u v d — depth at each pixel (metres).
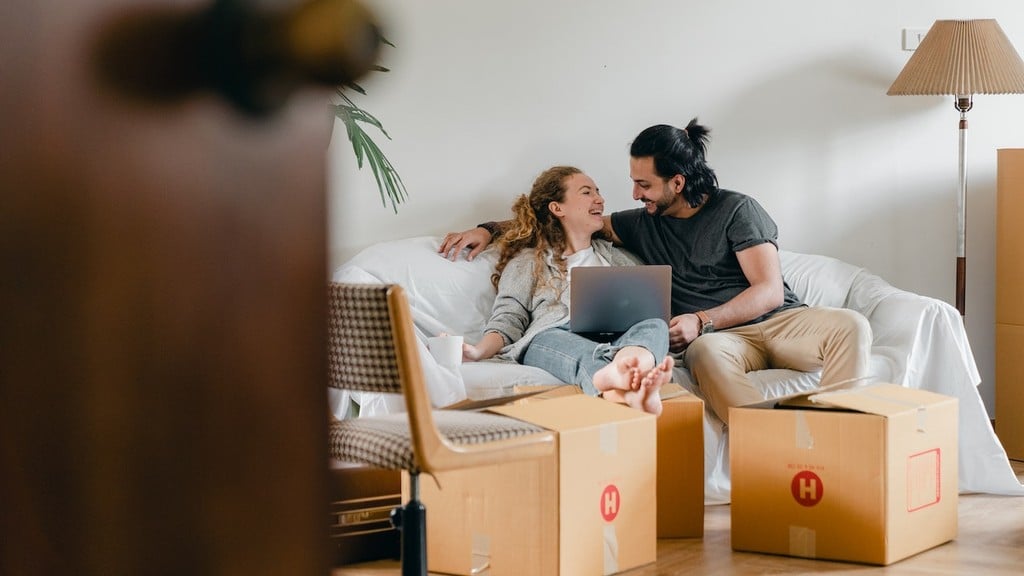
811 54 4.42
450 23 4.04
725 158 4.37
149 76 0.31
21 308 0.30
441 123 4.05
